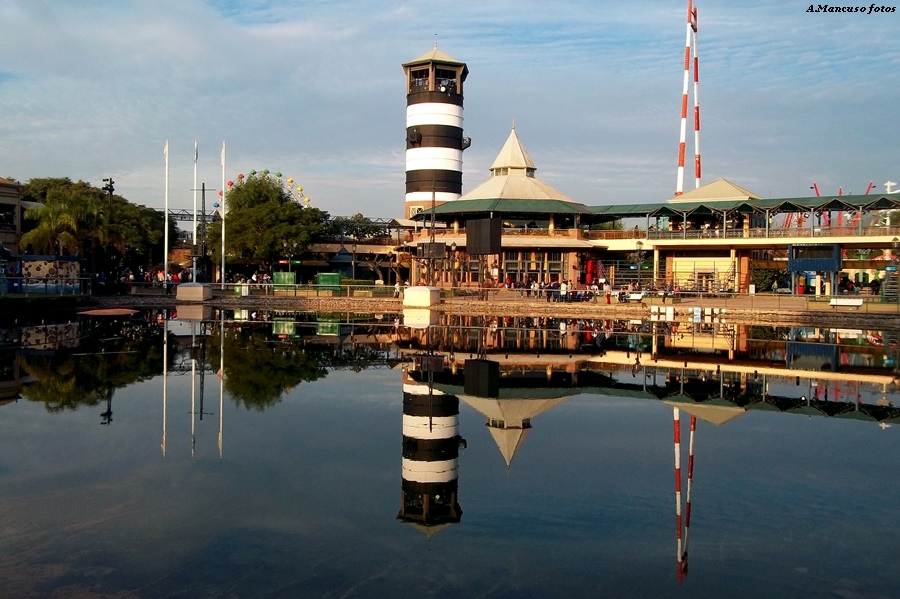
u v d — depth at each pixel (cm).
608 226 11106
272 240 8881
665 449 1666
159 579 973
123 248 7325
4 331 4028
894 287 5753
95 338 3694
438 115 8600
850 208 6581
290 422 1898
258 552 1062
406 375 2720
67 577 973
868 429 1873
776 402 2234
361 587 958
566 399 2280
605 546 1103
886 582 988
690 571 1020
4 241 7831
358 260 10156
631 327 4762
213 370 2708
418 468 1495
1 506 1230
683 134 8169
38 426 1783
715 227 7894
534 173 8781
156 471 1440
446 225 8481
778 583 984
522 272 7719
